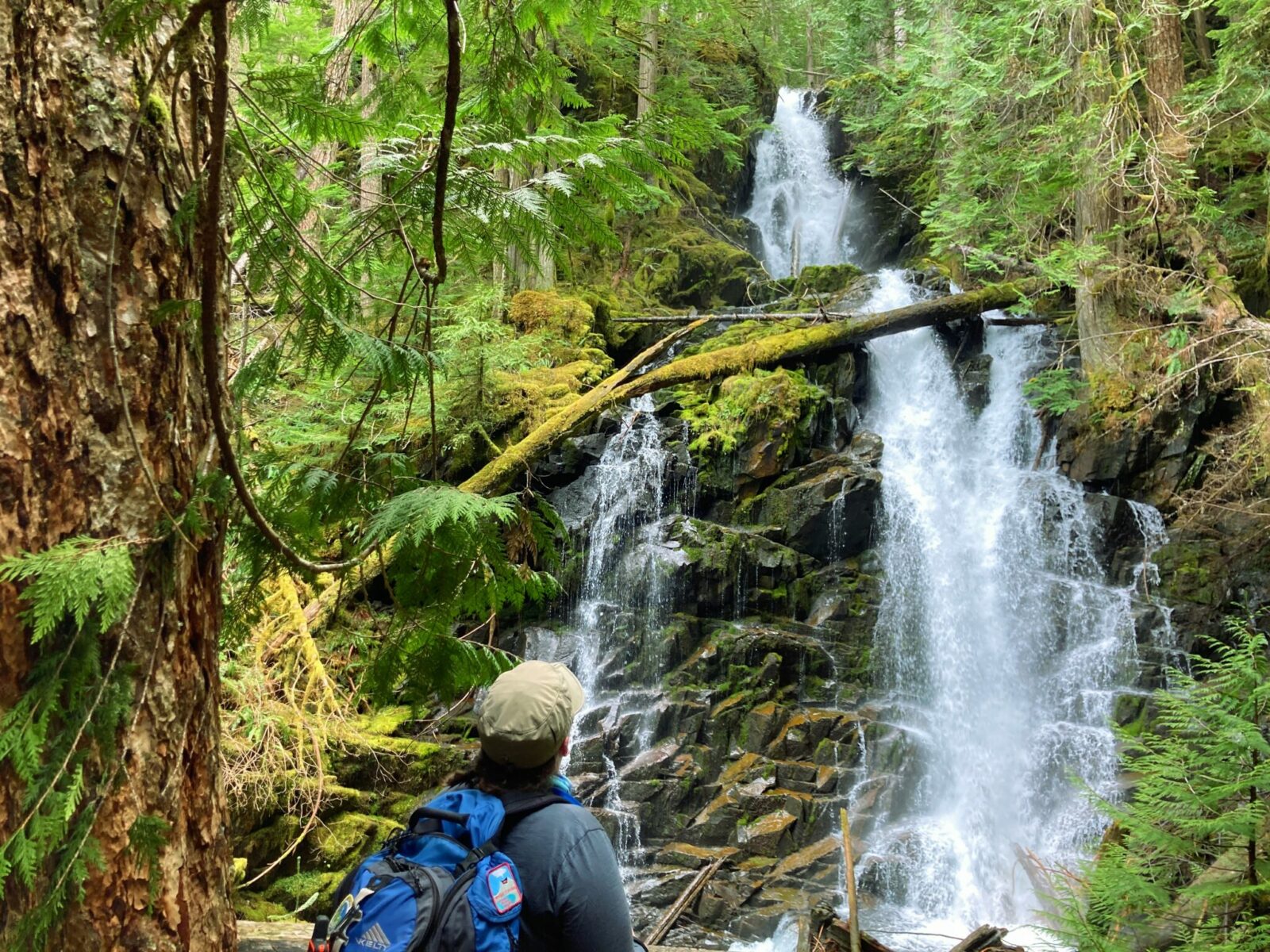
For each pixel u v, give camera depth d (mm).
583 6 2871
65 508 1648
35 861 1511
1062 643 11164
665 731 9852
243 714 6844
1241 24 9781
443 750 8250
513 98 2572
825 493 11383
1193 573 11188
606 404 10602
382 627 2541
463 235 2357
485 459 10969
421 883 1529
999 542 11977
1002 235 11789
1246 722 3709
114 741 1655
